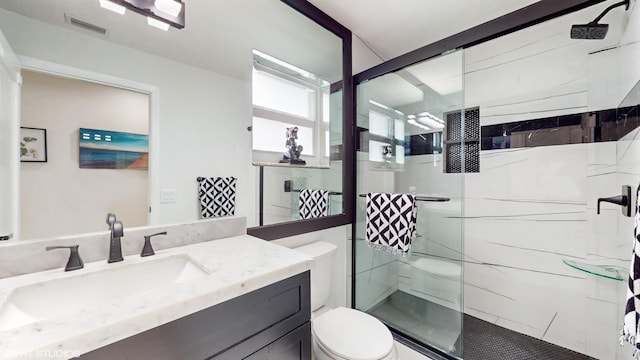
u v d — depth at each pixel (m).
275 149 1.53
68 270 0.82
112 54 1.00
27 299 0.71
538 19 1.23
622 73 1.38
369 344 1.11
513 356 1.64
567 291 1.71
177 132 1.16
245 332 0.76
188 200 1.19
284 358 0.87
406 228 1.65
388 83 1.87
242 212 1.38
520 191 1.88
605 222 1.54
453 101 1.60
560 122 1.72
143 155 1.07
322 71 1.77
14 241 0.81
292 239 1.61
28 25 0.84
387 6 1.66
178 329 0.63
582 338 1.65
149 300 0.63
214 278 0.76
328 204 1.84
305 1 1.61
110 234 0.93
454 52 1.56
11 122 0.81
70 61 0.91
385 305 1.93
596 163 1.58
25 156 0.83
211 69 1.26
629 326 0.82
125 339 0.55
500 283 1.97
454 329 1.64
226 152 1.32
